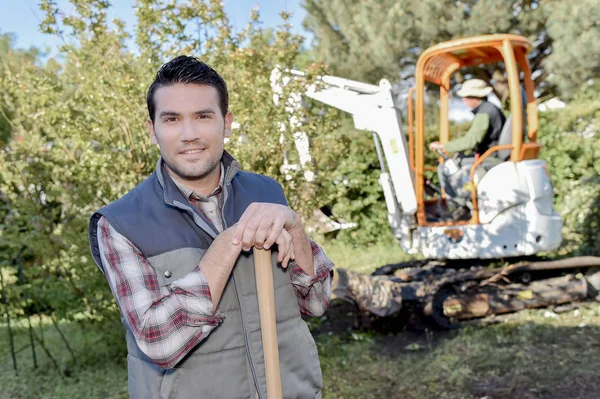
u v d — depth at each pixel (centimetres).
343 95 640
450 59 646
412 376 466
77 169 472
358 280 563
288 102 491
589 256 673
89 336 577
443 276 596
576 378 441
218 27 471
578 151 909
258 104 482
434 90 1351
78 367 518
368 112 629
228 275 143
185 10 458
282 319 160
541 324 568
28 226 490
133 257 146
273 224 147
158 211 152
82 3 449
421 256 872
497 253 574
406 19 1190
